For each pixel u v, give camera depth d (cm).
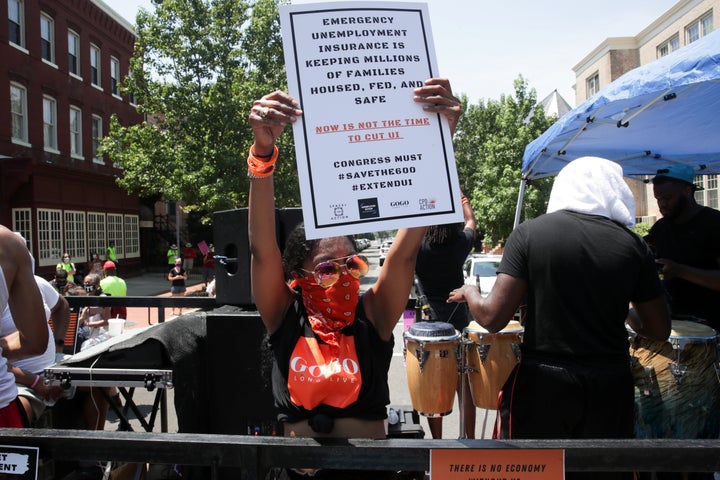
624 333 208
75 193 2098
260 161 162
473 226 405
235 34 1708
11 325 292
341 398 171
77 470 271
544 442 150
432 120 165
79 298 405
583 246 205
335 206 156
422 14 171
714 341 255
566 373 202
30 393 274
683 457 146
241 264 290
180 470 281
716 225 318
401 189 160
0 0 1703
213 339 271
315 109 158
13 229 1831
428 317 381
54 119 1989
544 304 208
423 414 325
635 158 640
